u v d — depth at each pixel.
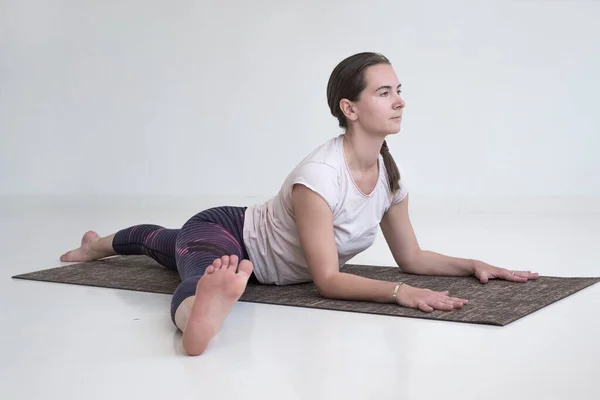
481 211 6.30
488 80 6.34
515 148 6.36
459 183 6.48
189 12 6.81
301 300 2.85
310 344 2.30
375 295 2.73
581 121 6.25
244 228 3.05
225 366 2.11
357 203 2.89
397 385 1.92
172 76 6.91
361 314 2.64
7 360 2.22
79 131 7.12
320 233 2.79
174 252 3.26
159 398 1.87
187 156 6.97
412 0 6.39
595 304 2.74
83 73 7.07
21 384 2.00
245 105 6.80
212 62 6.82
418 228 5.18
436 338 2.33
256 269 3.08
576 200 6.26
